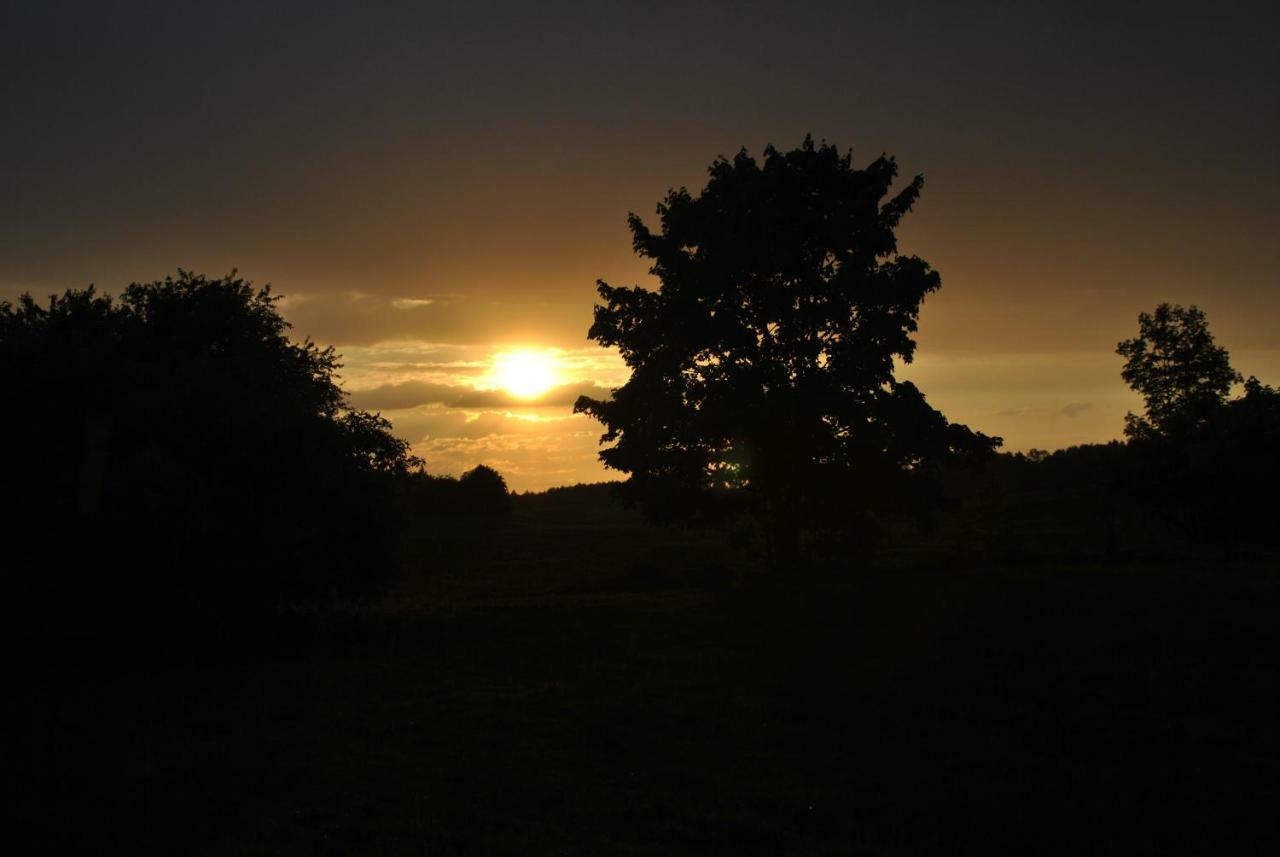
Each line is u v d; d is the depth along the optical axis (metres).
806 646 19.78
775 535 34.59
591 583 41.25
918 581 26.45
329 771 11.63
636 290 35.47
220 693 15.66
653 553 67.75
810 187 34.56
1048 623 20.58
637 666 18.31
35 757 11.98
